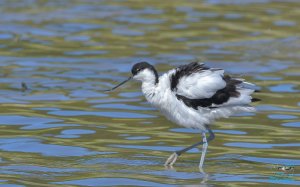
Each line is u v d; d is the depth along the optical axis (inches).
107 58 821.2
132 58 818.2
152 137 582.2
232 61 797.9
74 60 813.9
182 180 477.1
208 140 521.7
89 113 643.5
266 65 785.6
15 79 741.9
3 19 979.9
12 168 499.2
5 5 1058.7
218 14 1010.7
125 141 569.6
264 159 525.3
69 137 577.0
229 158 530.3
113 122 620.4
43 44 880.3
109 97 694.5
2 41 887.7
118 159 524.7
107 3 1083.9
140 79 521.7
